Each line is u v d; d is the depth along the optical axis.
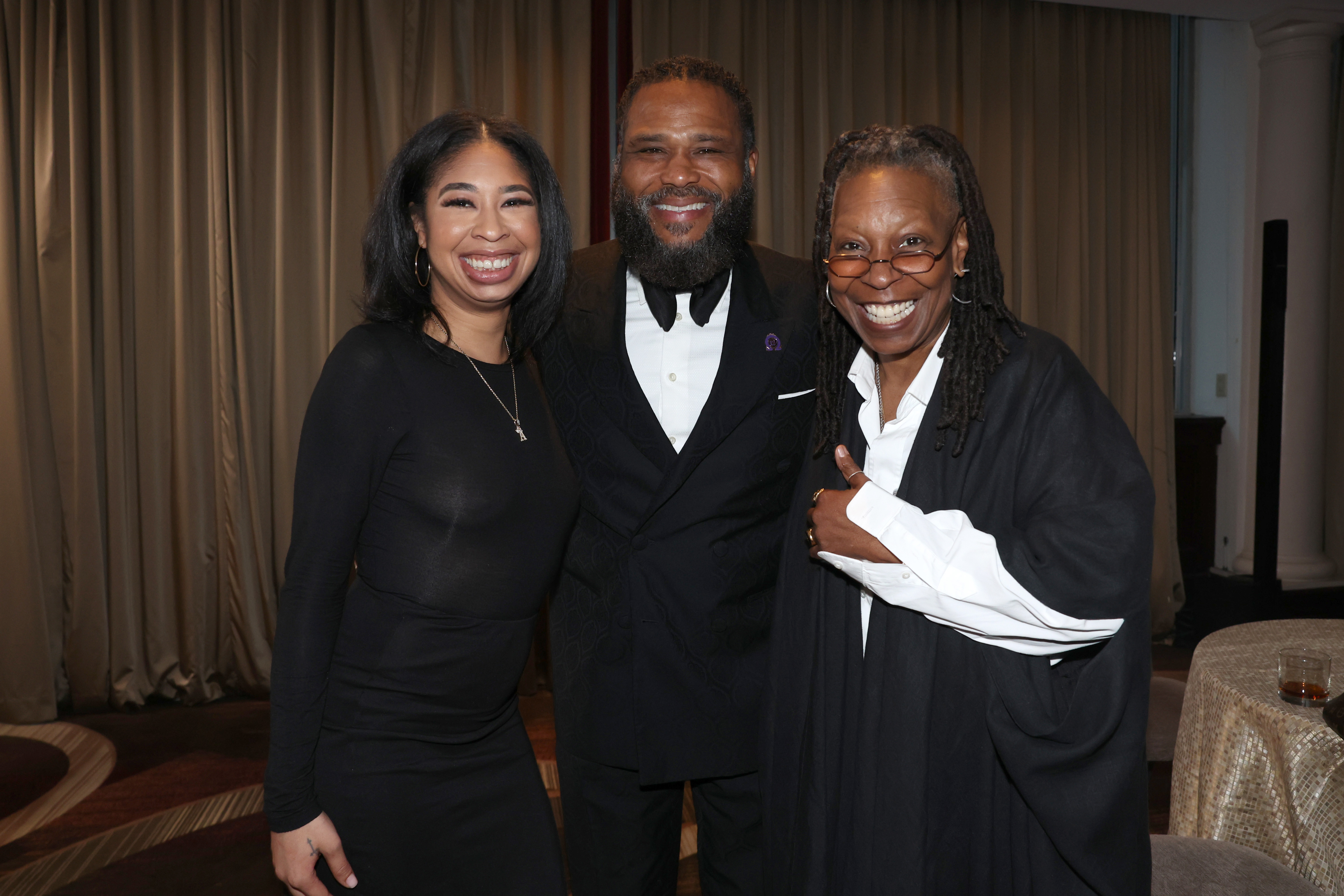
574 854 1.53
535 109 3.76
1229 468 4.59
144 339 3.49
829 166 1.20
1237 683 1.73
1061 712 1.10
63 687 3.53
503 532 1.21
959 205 1.10
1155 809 2.72
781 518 1.47
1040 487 1.08
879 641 1.15
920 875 1.11
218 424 3.56
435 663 1.19
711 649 1.42
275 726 1.14
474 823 1.25
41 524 3.43
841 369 1.29
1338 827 1.49
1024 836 1.11
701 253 1.39
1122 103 4.34
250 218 3.56
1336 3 4.08
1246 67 4.47
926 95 4.16
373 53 3.61
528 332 1.32
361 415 1.14
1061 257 4.32
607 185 3.83
